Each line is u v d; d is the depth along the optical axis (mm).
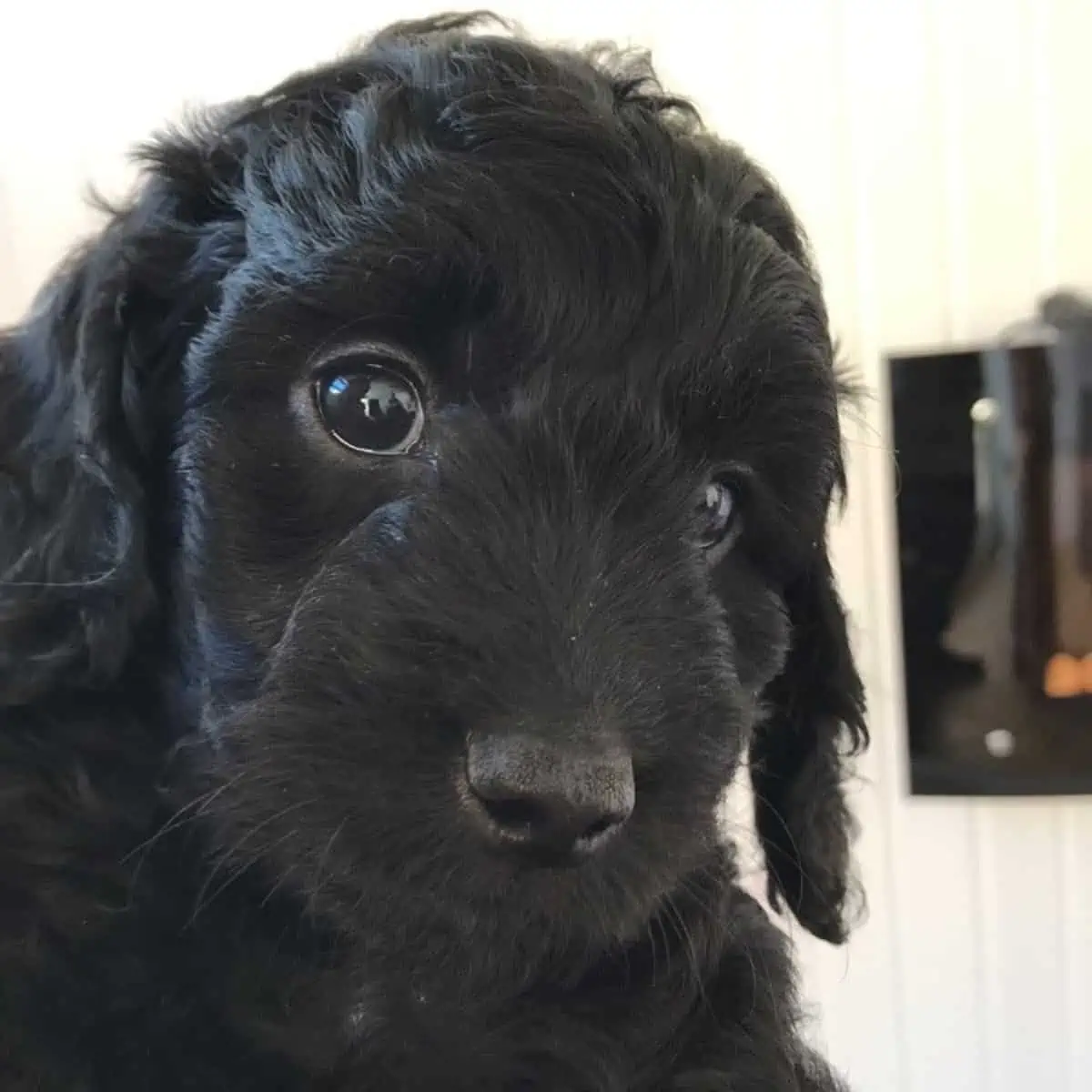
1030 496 365
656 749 138
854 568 381
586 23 388
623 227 157
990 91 375
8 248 417
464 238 150
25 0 413
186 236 180
